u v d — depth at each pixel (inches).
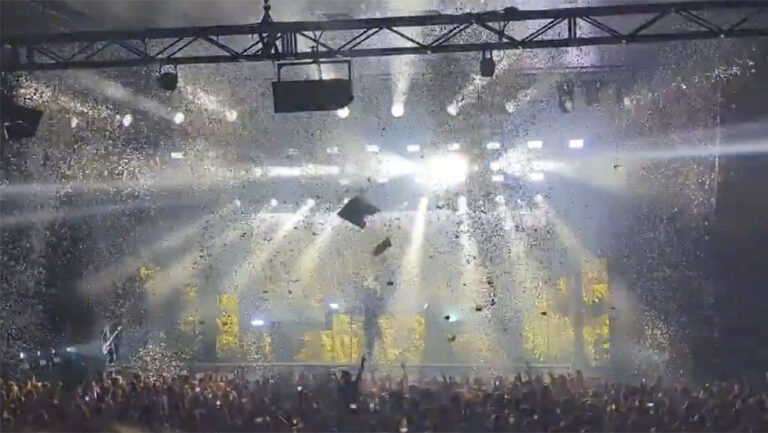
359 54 607.2
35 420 628.1
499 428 583.2
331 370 890.7
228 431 612.4
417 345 1050.7
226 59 616.7
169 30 612.7
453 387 679.1
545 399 606.5
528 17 588.1
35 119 652.1
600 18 855.1
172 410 631.2
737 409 569.6
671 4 582.9
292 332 1090.1
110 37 617.0
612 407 587.8
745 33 580.1
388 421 608.4
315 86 596.1
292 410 629.0
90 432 620.4
